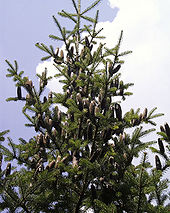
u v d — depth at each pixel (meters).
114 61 5.06
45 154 5.38
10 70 6.11
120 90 5.70
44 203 4.52
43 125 5.41
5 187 3.88
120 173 4.39
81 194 4.77
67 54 7.64
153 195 3.79
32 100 5.93
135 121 5.15
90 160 4.85
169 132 3.87
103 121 4.50
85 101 4.80
